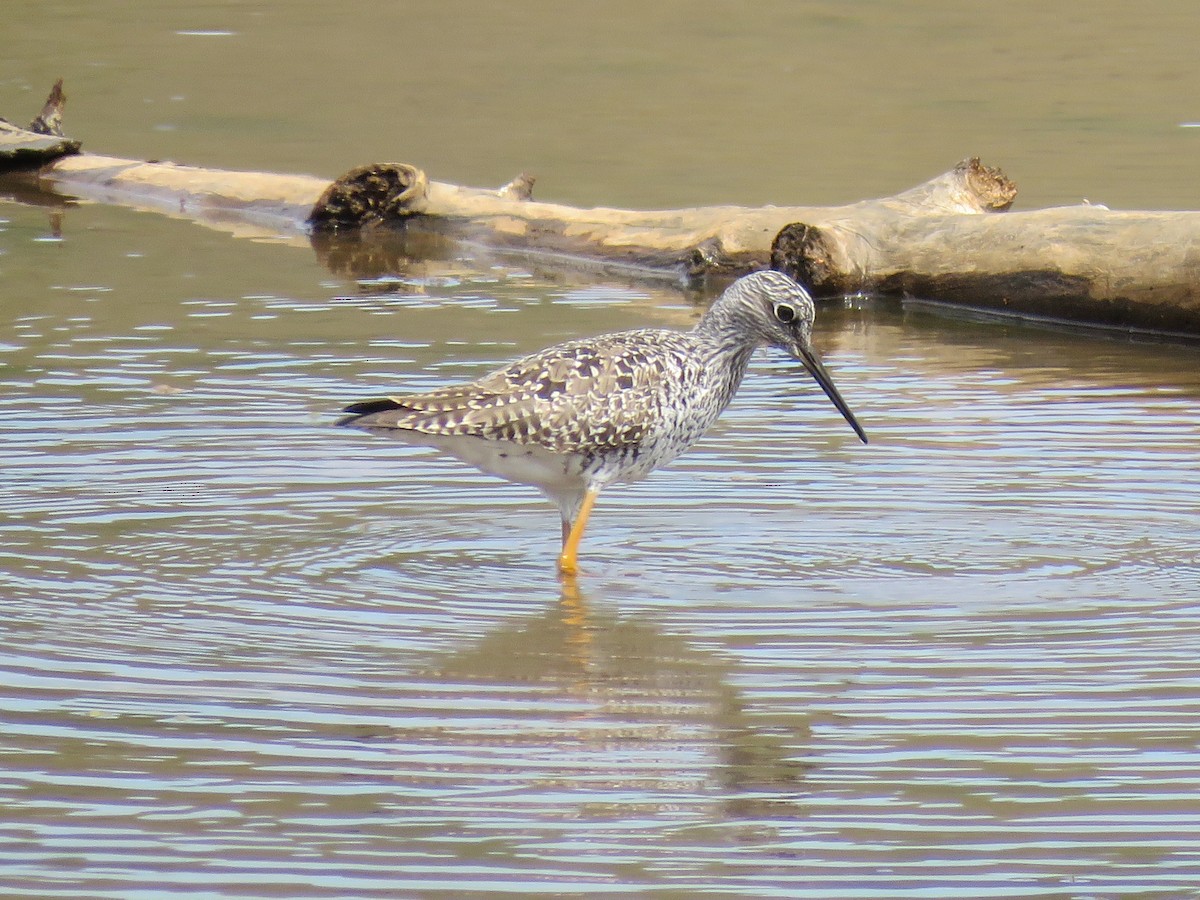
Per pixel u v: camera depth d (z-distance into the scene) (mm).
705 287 22156
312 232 25172
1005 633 10836
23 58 34375
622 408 12172
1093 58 33969
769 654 10547
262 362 17578
